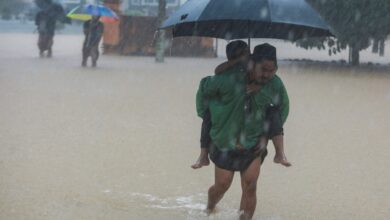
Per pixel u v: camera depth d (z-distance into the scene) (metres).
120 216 5.79
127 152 8.30
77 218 5.67
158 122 10.61
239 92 5.14
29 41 36.12
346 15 22.14
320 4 22.25
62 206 5.98
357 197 6.59
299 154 8.52
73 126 9.98
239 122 5.18
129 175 7.20
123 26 28.14
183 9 5.43
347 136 9.80
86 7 20.84
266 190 6.80
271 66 5.05
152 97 13.75
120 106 12.23
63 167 7.40
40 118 10.63
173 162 7.88
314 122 11.06
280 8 5.04
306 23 5.05
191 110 12.02
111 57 26.66
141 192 6.57
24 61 22.75
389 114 12.12
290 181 7.18
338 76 19.97
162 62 24.33
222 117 5.18
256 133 5.24
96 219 5.68
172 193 6.58
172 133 9.70
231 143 5.21
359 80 18.77
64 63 22.31
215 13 5.05
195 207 6.14
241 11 5.00
